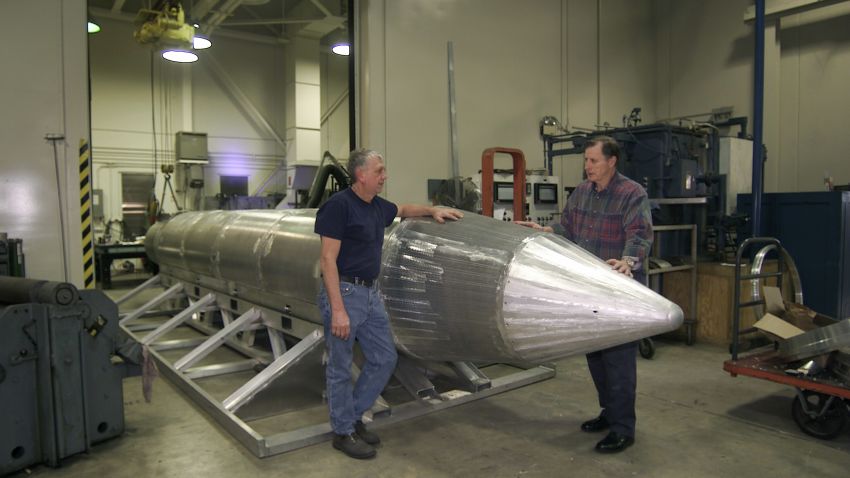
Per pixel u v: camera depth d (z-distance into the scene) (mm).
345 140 12031
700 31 7227
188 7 9500
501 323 2375
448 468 2480
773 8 6363
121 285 8812
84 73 4555
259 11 10586
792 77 6477
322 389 3316
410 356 2945
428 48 5715
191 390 3344
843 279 4727
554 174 6781
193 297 5223
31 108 4379
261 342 4633
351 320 2480
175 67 10453
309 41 10883
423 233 2779
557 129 6734
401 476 2406
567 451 2652
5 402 2406
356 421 2721
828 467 2482
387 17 5461
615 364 2621
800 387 2805
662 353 4504
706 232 5418
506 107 6316
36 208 4426
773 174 6617
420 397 3146
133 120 10164
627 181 2773
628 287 2236
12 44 4301
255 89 11164
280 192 11383
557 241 2523
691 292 4836
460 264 2539
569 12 6809
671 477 2391
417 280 2670
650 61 7660
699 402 3330
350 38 5543
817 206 4836
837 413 2734
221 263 4324
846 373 2746
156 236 5883
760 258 3768
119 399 2814
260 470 2469
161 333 4324
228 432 2877
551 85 6676
